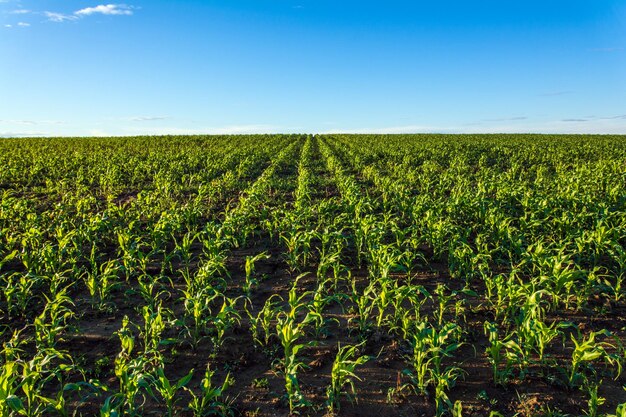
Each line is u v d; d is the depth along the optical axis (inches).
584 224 386.9
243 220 394.9
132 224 370.6
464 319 238.4
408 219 462.0
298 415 169.2
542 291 210.4
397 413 169.6
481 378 190.4
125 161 986.7
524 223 375.2
